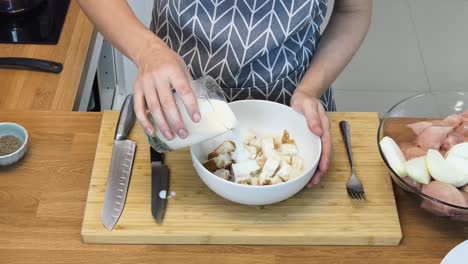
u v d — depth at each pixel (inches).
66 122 44.6
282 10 43.7
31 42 56.9
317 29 48.4
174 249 37.1
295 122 41.9
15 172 40.9
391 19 106.3
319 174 39.2
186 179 40.1
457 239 38.1
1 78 53.0
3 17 59.1
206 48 45.4
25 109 49.6
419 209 39.5
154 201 38.4
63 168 41.3
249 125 42.7
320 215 38.3
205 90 35.0
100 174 40.3
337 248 37.6
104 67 78.1
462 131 40.8
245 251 37.1
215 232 37.0
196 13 43.9
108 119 44.3
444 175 37.0
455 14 108.3
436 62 99.7
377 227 37.7
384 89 95.2
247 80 46.9
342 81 96.1
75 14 60.3
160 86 34.5
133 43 39.2
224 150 39.1
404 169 38.2
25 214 38.2
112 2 41.9
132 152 41.5
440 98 44.1
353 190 39.6
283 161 38.9
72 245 36.8
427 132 40.2
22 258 35.9
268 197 36.5
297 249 37.4
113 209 37.9
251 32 44.1
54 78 53.5
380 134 40.6
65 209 38.7
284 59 46.6
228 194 36.8
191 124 34.8
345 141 43.1
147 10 82.4
